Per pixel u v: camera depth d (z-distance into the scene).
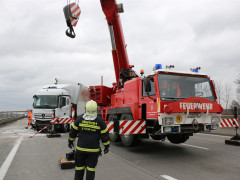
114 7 10.52
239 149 8.08
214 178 4.65
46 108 15.05
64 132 15.37
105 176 4.82
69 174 4.99
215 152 7.54
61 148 8.31
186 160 6.37
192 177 4.73
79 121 3.81
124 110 8.79
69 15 8.27
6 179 4.63
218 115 7.23
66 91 16.09
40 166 5.68
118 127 8.00
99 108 11.91
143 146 8.98
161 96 6.74
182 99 6.78
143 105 7.70
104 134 3.77
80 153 3.69
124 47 11.05
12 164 5.88
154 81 6.95
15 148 8.27
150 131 7.31
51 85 16.58
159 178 4.66
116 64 10.99
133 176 4.82
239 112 18.84
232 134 12.43
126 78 10.69
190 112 6.69
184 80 7.30
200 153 7.39
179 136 8.72
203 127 6.95
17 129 17.55
